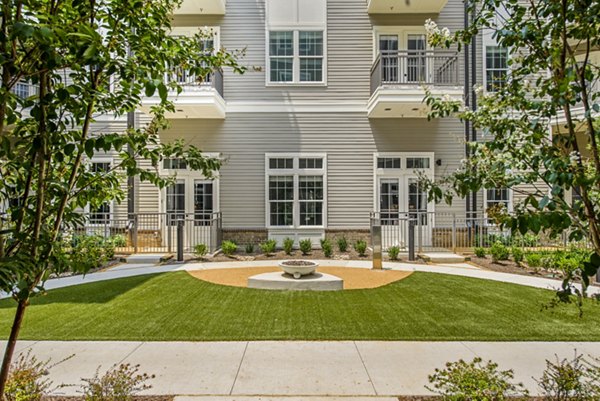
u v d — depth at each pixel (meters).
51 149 1.91
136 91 2.17
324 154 12.42
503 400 2.64
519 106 2.35
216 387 3.47
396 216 12.28
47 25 1.59
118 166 2.42
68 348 4.38
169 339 4.65
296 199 12.39
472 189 2.23
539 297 6.57
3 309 5.93
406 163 12.34
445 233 12.10
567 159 1.81
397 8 12.18
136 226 11.14
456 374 2.79
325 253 11.02
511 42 2.23
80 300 6.40
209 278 8.20
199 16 12.39
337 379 3.62
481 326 5.11
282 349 4.34
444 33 2.99
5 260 1.67
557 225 1.68
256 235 12.36
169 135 12.30
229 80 12.41
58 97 1.72
